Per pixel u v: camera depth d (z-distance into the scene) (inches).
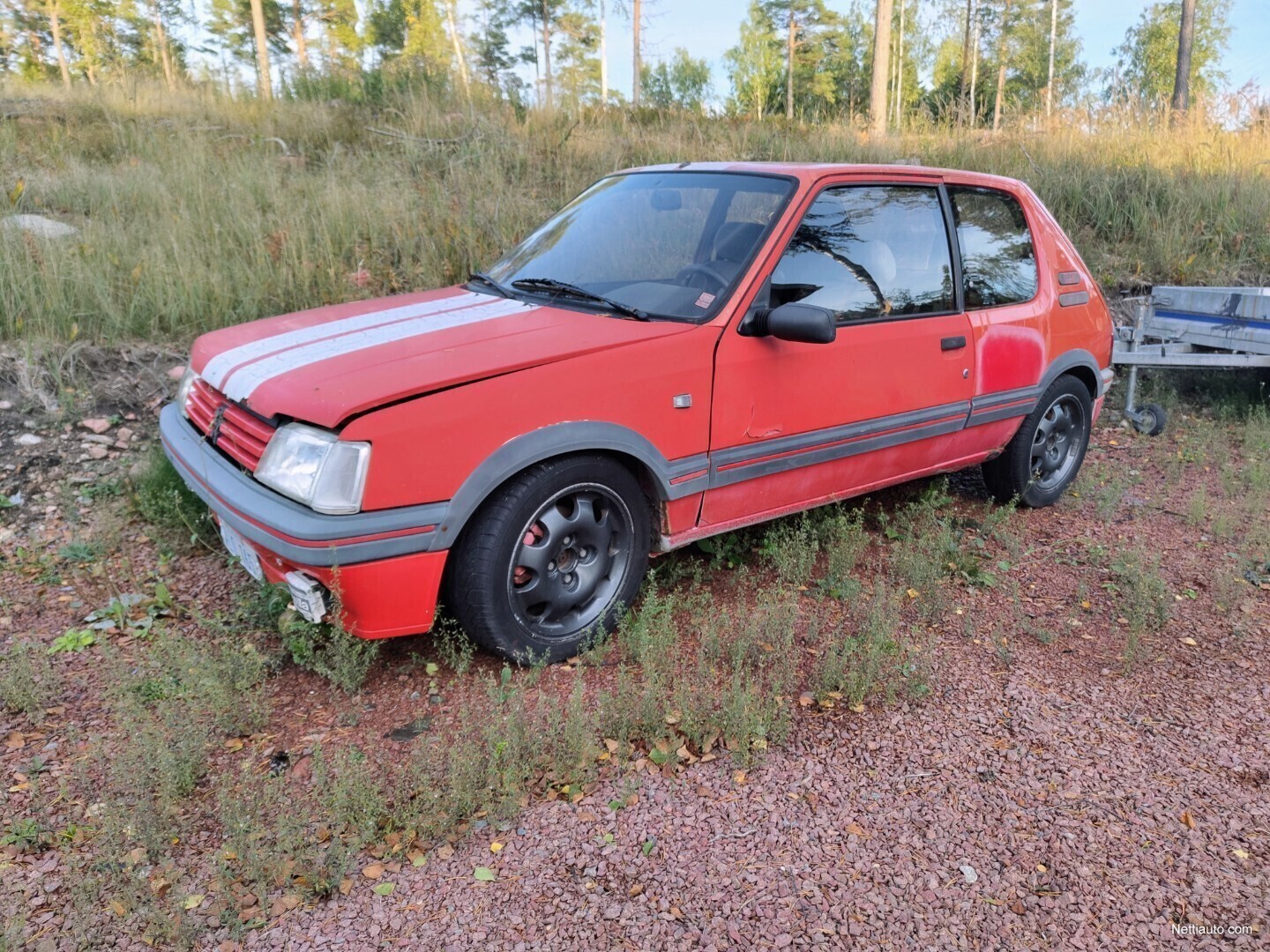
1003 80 1852.9
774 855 96.7
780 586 154.4
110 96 501.4
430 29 1582.2
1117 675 134.2
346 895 90.0
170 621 141.3
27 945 81.9
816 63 2032.5
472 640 126.6
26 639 134.8
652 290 143.1
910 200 165.6
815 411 148.5
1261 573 168.7
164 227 285.0
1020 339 180.4
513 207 339.3
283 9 1504.7
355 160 396.5
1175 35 1766.7
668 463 132.8
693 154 452.8
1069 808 105.3
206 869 92.6
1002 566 168.9
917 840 99.5
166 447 143.2
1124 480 221.1
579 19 1536.7
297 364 121.4
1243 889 93.7
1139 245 375.2
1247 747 117.3
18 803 100.3
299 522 107.8
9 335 223.1
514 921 87.0
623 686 118.7
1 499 173.6
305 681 125.6
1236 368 295.7
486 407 115.0
